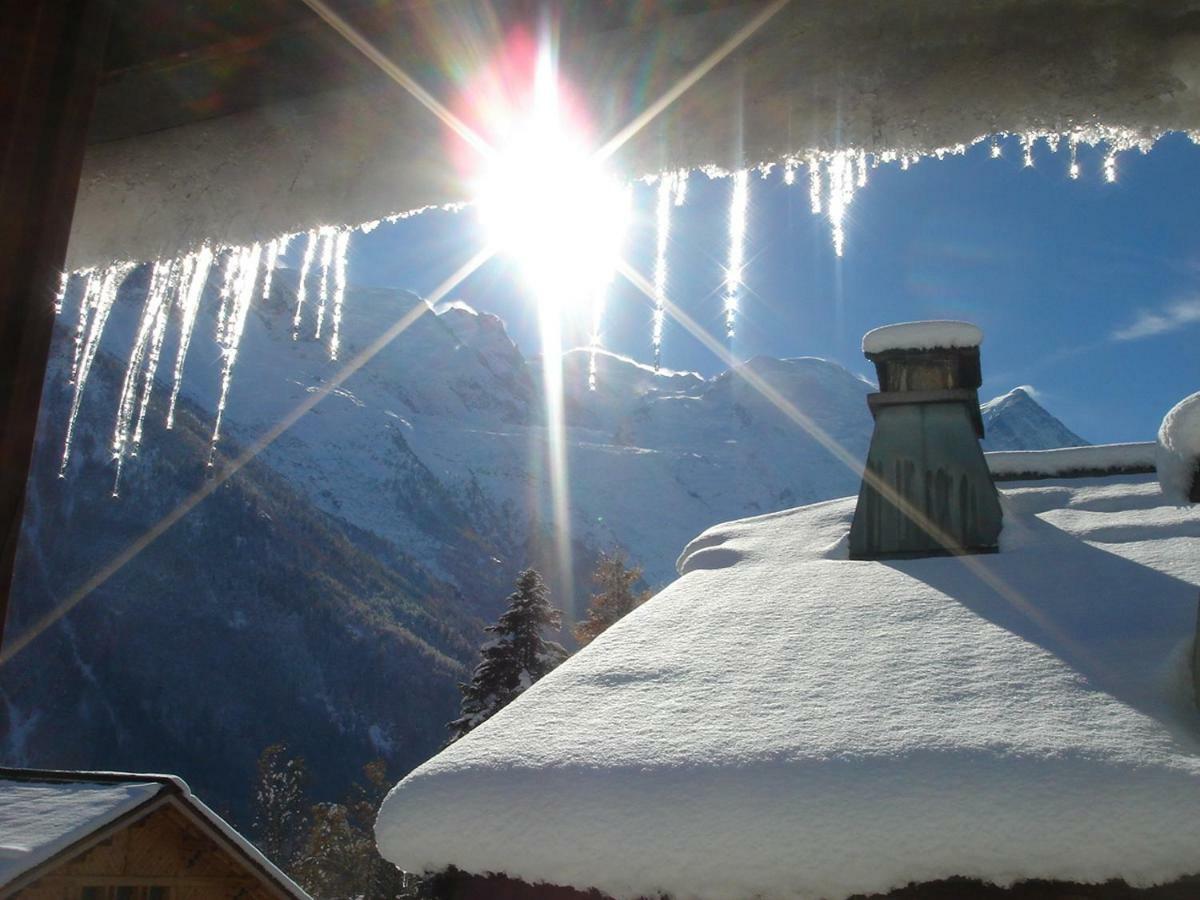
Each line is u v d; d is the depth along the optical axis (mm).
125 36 1281
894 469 5895
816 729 3203
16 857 8594
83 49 1201
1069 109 1124
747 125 1197
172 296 1543
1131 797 2637
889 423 6047
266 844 40781
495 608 157625
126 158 1412
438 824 3111
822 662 3873
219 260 1583
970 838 2688
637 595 26656
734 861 2812
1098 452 6723
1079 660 3613
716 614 4648
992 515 5676
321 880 33219
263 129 1348
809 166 1222
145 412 1650
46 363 1138
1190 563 4664
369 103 1289
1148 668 3475
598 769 3119
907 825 2740
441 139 1282
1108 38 1094
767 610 4629
